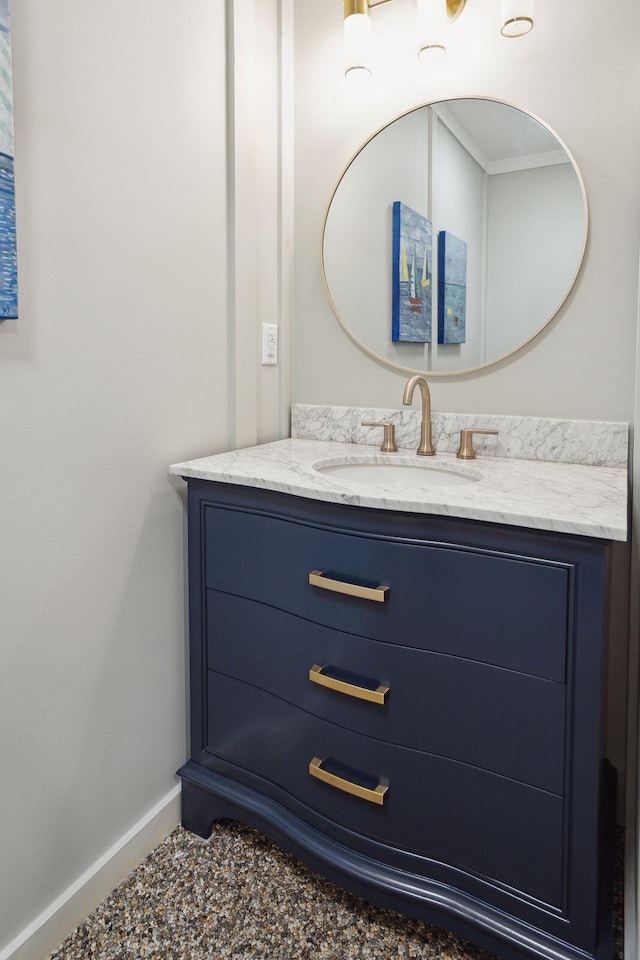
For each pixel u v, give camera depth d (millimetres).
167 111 1354
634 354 1413
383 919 1256
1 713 1093
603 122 1394
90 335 1212
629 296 1403
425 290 1641
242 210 1591
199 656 1465
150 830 1437
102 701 1305
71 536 1207
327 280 1789
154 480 1403
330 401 1842
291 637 1294
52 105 1099
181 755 1545
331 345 1817
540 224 1477
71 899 1228
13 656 1109
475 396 1610
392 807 1185
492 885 1102
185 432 1484
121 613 1339
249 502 1333
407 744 1156
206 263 1506
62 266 1142
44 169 1092
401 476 1573
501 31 1373
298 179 1812
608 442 1435
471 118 1538
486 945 1104
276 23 1718
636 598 1354
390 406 1739
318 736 1270
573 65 1412
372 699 1153
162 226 1364
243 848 1458
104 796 1323
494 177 1520
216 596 1416
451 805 1125
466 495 1127
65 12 1112
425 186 1612
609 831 1292
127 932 1225
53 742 1197
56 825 1214
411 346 1680
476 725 1085
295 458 1509
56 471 1165
